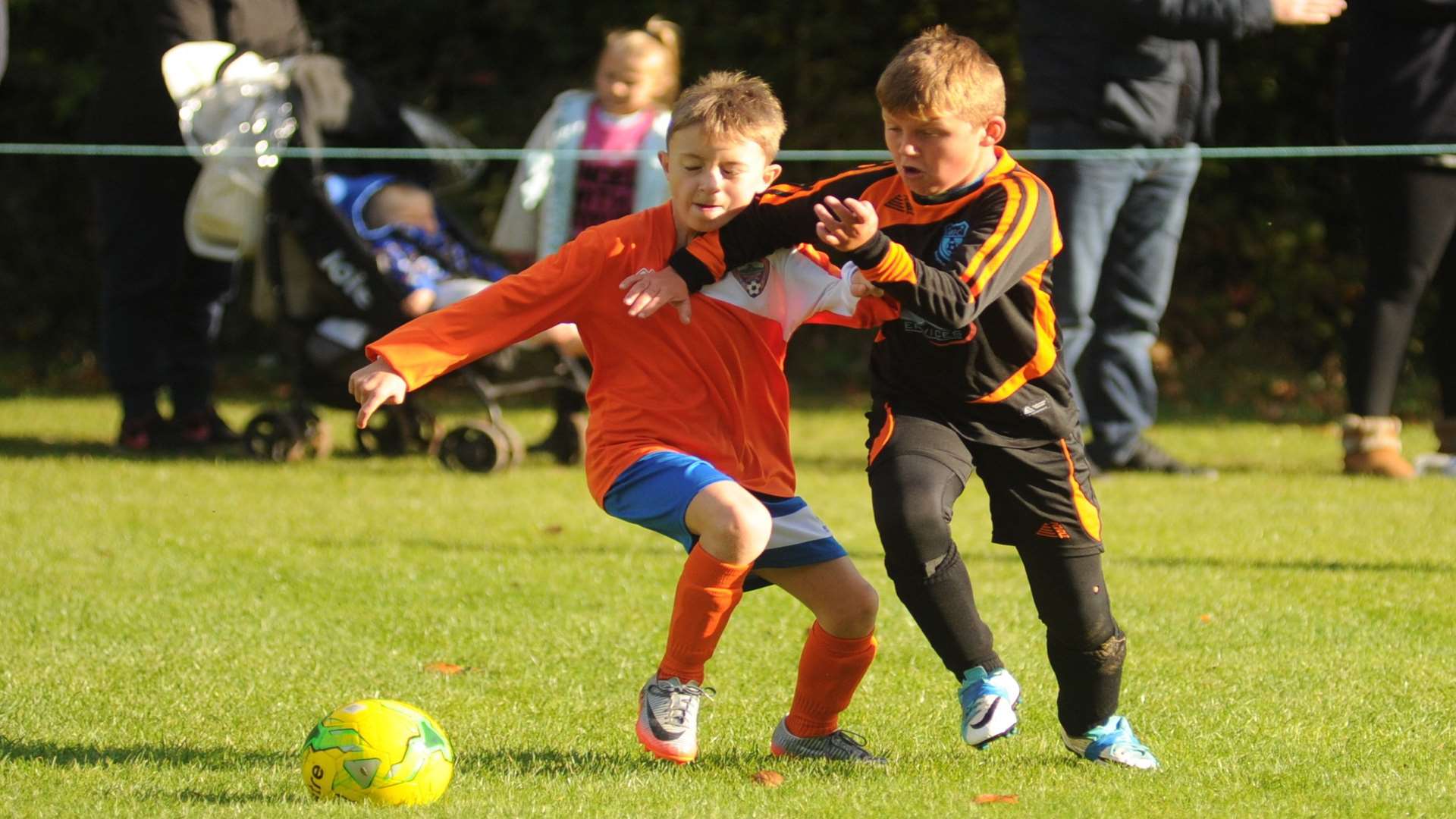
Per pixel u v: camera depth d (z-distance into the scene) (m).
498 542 22.38
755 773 12.18
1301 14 25.28
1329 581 19.80
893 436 11.98
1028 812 11.15
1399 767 12.48
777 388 12.59
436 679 15.23
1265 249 43.28
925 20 43.28
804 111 44.22
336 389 29.72
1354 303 43.50
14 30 44.66
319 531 23.09
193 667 15.49
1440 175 27.64
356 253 28.02
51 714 13.70
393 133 30.28
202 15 29.34
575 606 18.45
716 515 11.33
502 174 44.62
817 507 26.05
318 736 11.34
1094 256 26.91
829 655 12.39
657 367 12.25
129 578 19.69
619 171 28.05
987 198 11.54
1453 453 29.70
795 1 43.81
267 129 27.77
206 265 31.95
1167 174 27.92
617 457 12.05
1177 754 12.89
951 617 11.98
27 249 46.22
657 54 28.38
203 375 32.59
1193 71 27.05
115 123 30.03
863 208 10.25
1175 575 20.17
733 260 12.14
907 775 12.27
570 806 11.17
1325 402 41.56
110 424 36.22
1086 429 33.03
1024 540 12.16
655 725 11.95
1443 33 27.03
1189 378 43.78
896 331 11.98
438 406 40.31
